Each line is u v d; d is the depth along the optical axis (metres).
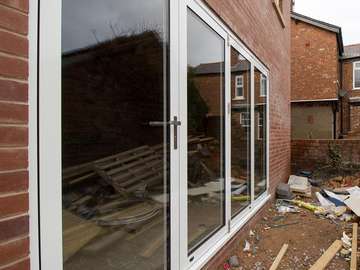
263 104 5.18
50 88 1.34
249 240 4.01
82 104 1.61
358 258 3.60
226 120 3.27
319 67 15.90
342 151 9.88
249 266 3.31
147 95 2.11
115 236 1.88
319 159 10.12
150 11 2.12
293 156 10.44
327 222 4.99
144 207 2.09
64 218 1.51
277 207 5.72
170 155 2.27
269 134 5.62
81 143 1.62
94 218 1.72
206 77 2.91
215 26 3.03
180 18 2.39
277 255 3.62
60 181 1.40
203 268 2.71
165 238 2.25
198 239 2.75
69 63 1.52
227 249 3.34
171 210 2.27
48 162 1.34
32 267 1.25
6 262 1.14
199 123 2.78
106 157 1.80
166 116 2.27
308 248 3.91
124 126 1.94
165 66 2.26
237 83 3.75
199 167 2.79
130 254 1.99
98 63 1.73
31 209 1.25
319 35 15.84
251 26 4.25
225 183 3.27
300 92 16.34
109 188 1.83
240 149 3.91
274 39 5.98
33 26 1.26
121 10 1.90
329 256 3.63
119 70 1.89
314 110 16.20
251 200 4.30
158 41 2.19
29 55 1.24
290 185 7.19
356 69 18.34
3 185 1.14
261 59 4.86
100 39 1.74
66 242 1.54
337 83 16.06
